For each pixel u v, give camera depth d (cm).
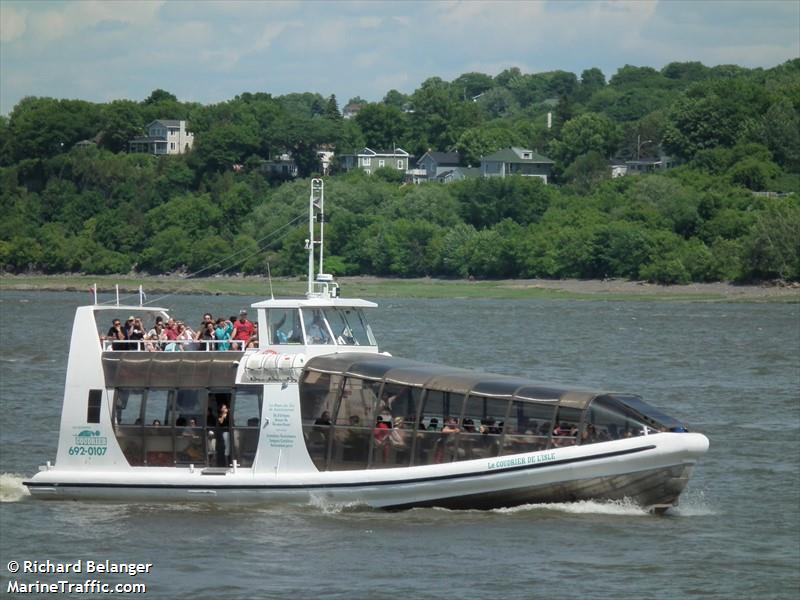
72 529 12469
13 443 17988
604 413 12588
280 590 10612
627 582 10894
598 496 12700
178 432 13425
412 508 12912
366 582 10806
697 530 12606
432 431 12850
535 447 12650
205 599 10425
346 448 13012
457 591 10588
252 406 13312
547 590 10644
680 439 12388
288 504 13125
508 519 12638
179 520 12725
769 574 11175
